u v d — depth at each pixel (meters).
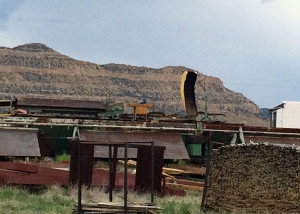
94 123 40.28
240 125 41.34
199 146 41.19
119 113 51.62
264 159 20.34
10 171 26.61
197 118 50.72
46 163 35.72
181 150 39.28
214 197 21.58
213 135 41.88
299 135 41.94
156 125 40.91
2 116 41.94
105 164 36.28
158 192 25.28
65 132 40.53
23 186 25.94
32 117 39.97
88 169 25.33
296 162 19.94
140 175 25.19
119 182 25.98
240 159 20.91
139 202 19.34
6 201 21.91
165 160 39.25
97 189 25.12
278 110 54.47
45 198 23.20
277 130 41.88
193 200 24.67
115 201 20.08
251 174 20.47
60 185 26.22
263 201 20.12
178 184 30.48
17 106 52.75
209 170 22.25
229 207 20.80
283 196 19.91
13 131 37.75
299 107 53.88
